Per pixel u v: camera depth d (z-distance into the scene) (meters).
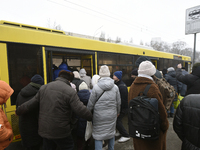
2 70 2.57
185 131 1.51
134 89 1.97
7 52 2.64
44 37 3.14
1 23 2.81
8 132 1.75
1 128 1.64
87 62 4.38
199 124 1.36
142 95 1.84
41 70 3.07
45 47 3.14
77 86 2.80
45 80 3.11
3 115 1.81
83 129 2.43
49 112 1.81
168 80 4.86
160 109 1.73
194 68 2.93
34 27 3.22
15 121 2.71
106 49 4.52
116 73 3.16
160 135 1.82
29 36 2.93
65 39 3.50
